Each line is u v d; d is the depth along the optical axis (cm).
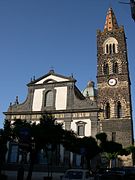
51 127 3484
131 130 6353
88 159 4612
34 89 6462
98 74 7338
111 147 5175
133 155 6138
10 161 5600
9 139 3925
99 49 7750
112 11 8631
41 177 4444
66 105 6044
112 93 6938
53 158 5484
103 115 6706
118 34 7744
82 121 5756
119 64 7269
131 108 7031
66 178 2122
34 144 3481
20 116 6275
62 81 6281
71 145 4450
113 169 3131
